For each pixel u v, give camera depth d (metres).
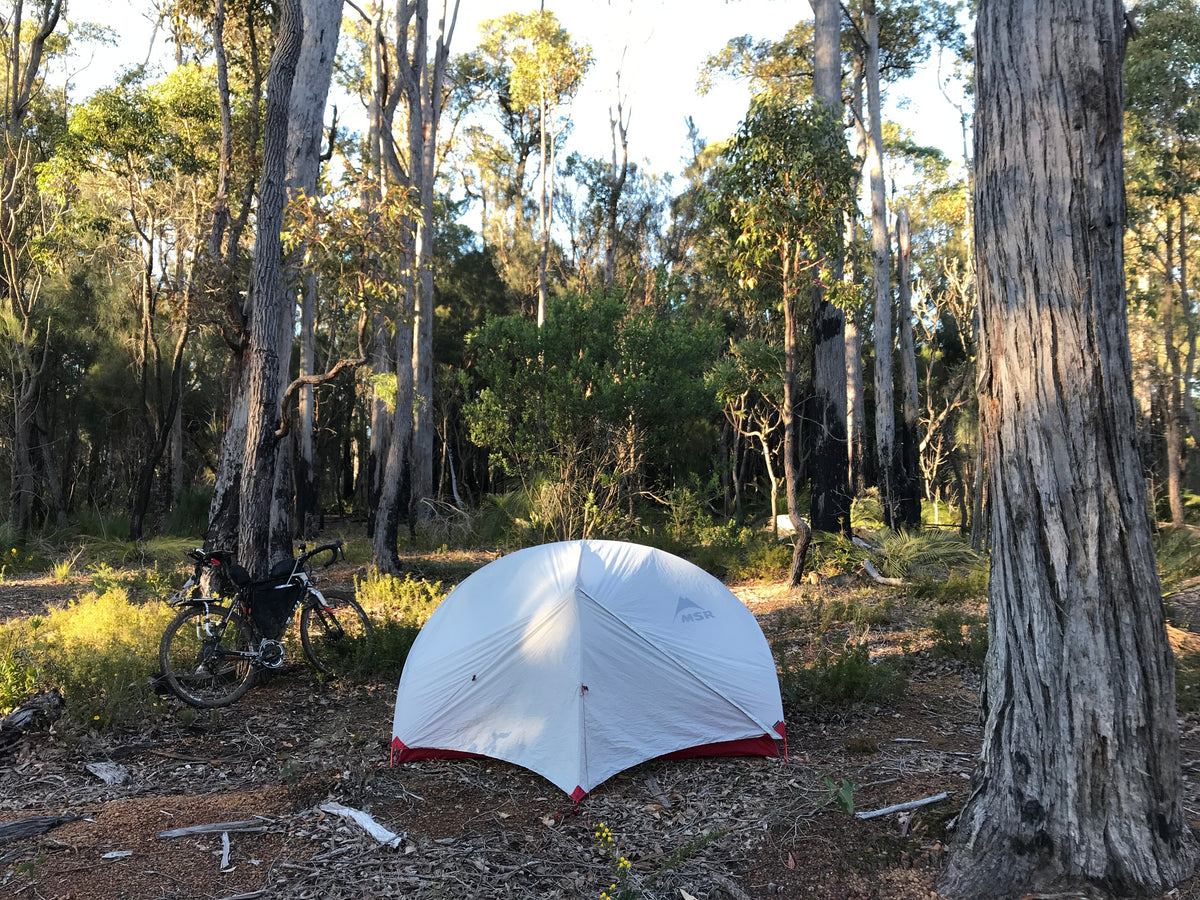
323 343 31.62
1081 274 3.13
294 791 4.38
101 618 7.91
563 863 3.56
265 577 6.49
